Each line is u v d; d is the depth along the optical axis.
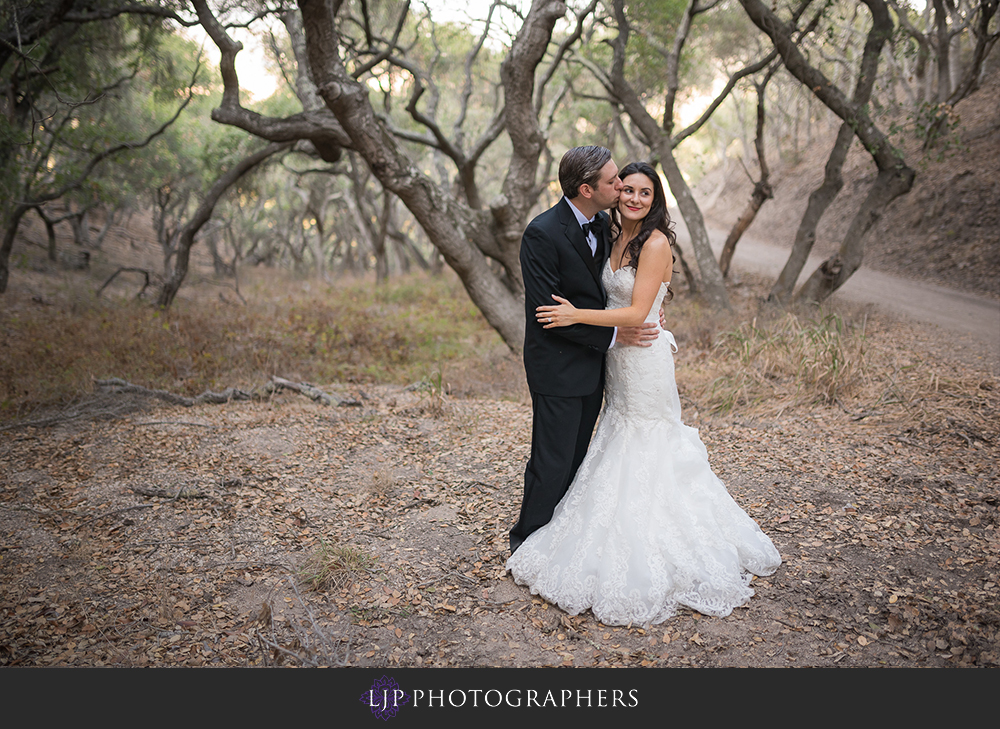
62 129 13.70
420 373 9.16
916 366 7.27
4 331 11.14
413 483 4.77
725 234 33.16
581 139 24.61
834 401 6.17
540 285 3.13
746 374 6.89
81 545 3.81
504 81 8.46
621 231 3.23
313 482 4.80
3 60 11.20
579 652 2.87
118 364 8.62
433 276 25.19
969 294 15.17
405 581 3.45
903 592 3.14
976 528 3.69
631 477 3.25
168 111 23.53
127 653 2.87
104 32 14.90
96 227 28.84
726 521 3.39
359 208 23.14
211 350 9.57
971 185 19.30
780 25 12.07
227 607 3.23
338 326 12.13
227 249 35.47
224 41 10.08
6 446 5.55
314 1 6.90
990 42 12.06
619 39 14.24
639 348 3.27
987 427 5.25
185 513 4.27
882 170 12.50
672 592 3.13
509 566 3.42
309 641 2.94
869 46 12.38
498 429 6.03
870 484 4.33
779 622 2.99
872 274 18.84
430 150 24.36
